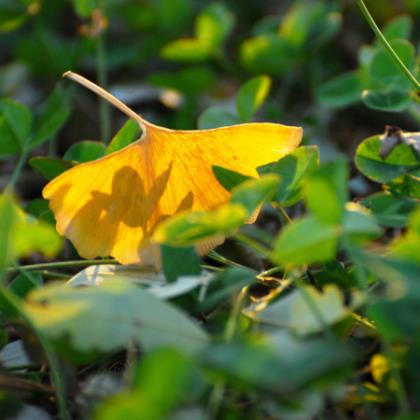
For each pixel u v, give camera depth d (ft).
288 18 2.70
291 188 1.88
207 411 1.69
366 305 1.82
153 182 1.89
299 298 1.75
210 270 1.92
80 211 1.89
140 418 1.63
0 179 2.45
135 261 1.89
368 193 2.25
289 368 1.64
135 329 1.71
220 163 1.90
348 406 1.79
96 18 2.37
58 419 1.81
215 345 1.66
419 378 1.71
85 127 2.66
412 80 1.96
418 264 1.71
